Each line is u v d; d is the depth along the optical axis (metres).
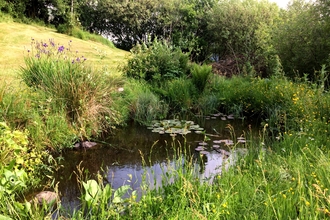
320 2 8.22
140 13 23.28
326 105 4.96
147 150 4.55
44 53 5.61
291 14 11.04
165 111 6.81
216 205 2.31
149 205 2.47
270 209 2.19
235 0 15.38
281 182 2.65
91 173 3.59
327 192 2.31
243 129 5.78
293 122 4.72
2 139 2.92
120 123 5.86
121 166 3.86
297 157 3.14
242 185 2.68
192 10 20.38
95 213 2.38
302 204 2.13
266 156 3.49
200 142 4.94
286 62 9.07
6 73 6.01
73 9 23.45
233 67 12.96
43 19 22.39
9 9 19.70
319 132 4.10
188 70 9.41
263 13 14.34
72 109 4.77
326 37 8.05
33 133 3.95
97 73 5.52
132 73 8.42
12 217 2.20
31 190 3.07
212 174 3.25
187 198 2.50
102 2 24.02
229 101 7.36
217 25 15.72
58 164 3.84
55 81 4.91
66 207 2.72
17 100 4.14
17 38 14.46
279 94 6.46
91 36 19.61
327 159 2.81
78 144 4.55
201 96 7.86
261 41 12.27
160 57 8.71
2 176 2.59
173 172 3.00
